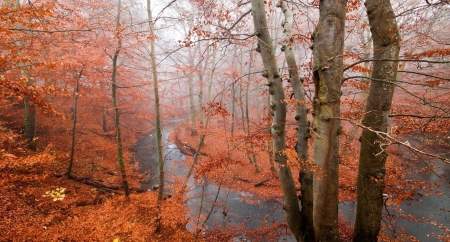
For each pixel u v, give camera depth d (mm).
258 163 15211
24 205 6777
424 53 3852
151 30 7438
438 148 12328
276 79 4906
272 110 5109
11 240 5277
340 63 3264
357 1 4883
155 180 12945
